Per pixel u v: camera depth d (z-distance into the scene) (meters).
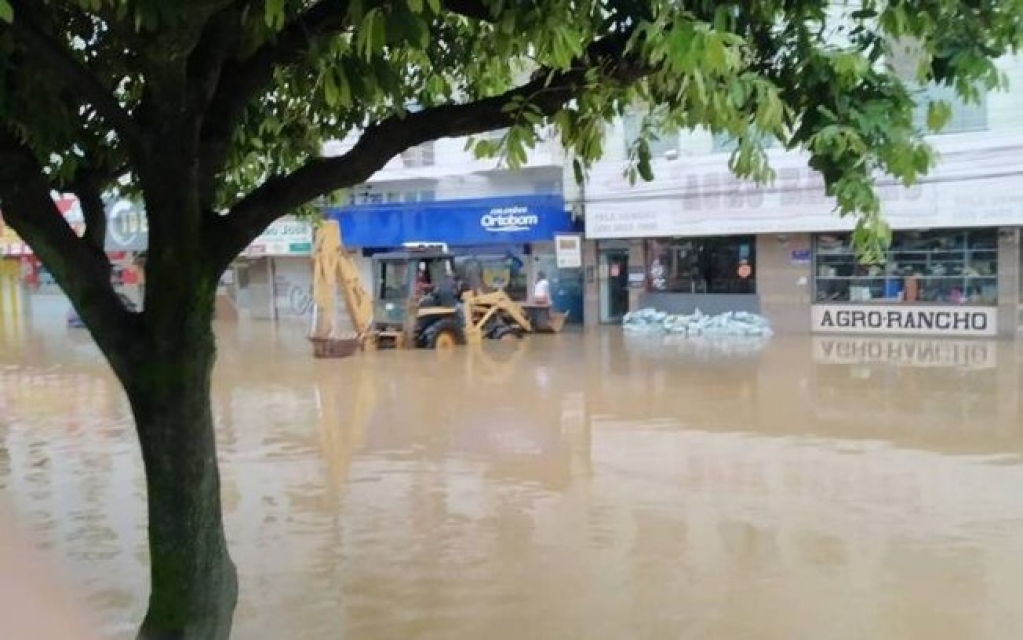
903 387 14.80
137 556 7.38
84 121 4.73
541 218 25.94
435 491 9.32
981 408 12.97
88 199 4.97
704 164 23.50
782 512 8.40
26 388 16.58
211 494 4.30
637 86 3.83
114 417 13.66
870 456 10.45
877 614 6.14
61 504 8.93
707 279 24.70
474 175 28.08
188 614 4.23
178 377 4.08
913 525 7.96
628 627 6.00
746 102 3.40
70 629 4.34
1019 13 3.64
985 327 21.03
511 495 9.12
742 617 6.13
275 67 3.93
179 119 3.61
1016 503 8.54
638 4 3.35
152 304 4.00
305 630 6.03
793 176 22.30
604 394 14.83
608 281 26.31
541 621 6.11
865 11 3.88
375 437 11.98
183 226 3.85
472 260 25.09
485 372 17.48
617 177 24.77
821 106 3.66
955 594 6.45
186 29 3.05
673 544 7.58
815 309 22.95
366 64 3.47
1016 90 19.73
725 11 3.27
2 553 5.39
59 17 4.20
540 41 2.95
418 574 7.00
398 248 25.06
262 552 7.54
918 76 3.88
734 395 14.48
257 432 12.40
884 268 22.33
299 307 32.12
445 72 5.05
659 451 10.90
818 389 14.81
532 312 24.19
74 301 4.09
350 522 8.33
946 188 20.58
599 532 7.92
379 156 4.11
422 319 21.47
